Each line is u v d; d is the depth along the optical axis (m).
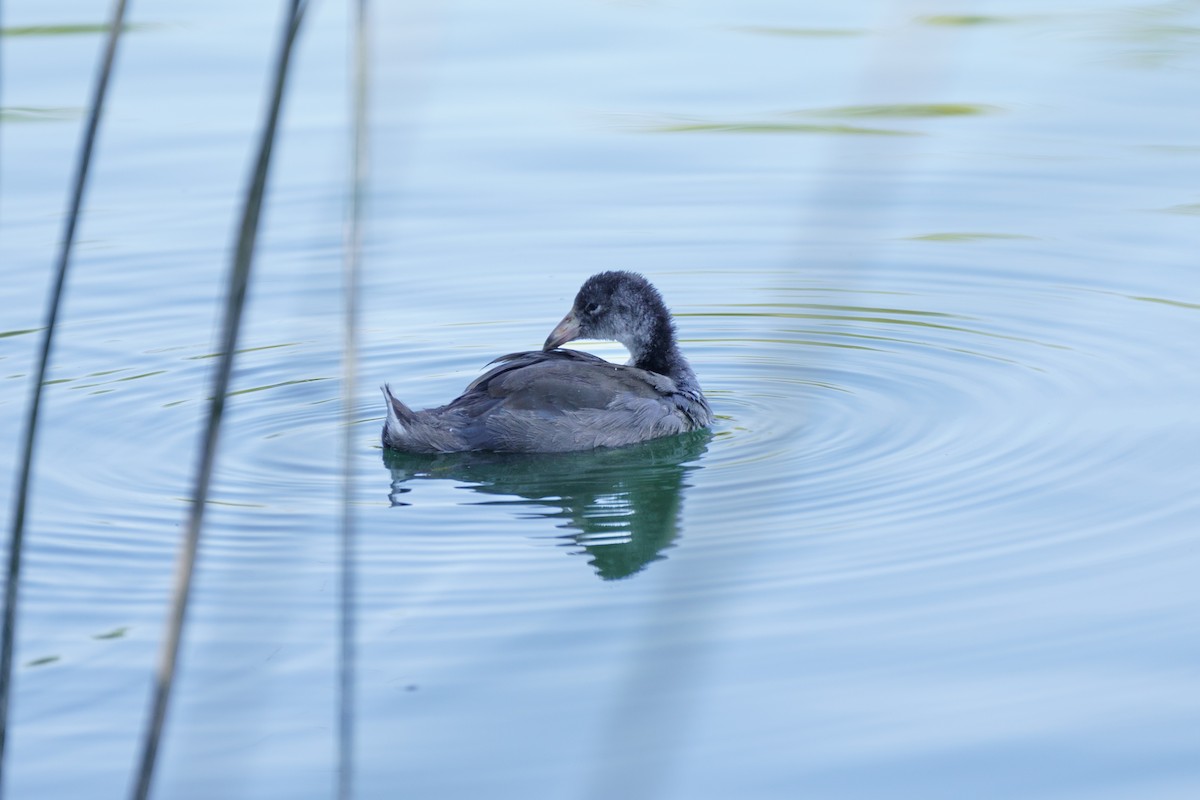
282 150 21.97
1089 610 10.22
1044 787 8.24
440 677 9.51
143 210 20.14
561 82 25.30
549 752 8.62
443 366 15.96
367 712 9.10
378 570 11.17
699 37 27.70
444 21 28.89
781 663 9.61
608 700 9.19
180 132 22.70
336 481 12.96
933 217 19.91
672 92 24.67
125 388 15.01
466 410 13.72
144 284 17.91
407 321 17.23
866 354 16.06
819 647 9.80
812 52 26.48
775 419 14.43
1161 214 19.61
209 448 5.58
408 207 20.58
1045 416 13.94
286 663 9.77
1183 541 11.23
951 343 16.22
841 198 20.38
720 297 17.88
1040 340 16.12
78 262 18.44
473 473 13.28
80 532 11.77
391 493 12.72
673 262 18.84
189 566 5.65
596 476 13.17
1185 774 8.31
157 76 25.11
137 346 16.19
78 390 14.91
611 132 23.14
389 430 13.30
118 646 10.05
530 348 16.45
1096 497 12.08
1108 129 22.81
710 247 19.27
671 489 12.77
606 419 13.73
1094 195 20.34
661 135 22.97
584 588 10.82
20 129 22.81
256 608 10.56
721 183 21.27
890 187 20.84
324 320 17.11
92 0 29.69
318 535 11.80
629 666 9.61
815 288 18.00
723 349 16.52
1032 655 9.64
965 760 8.50
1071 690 9.21
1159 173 21.00
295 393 15.07
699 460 13.38
